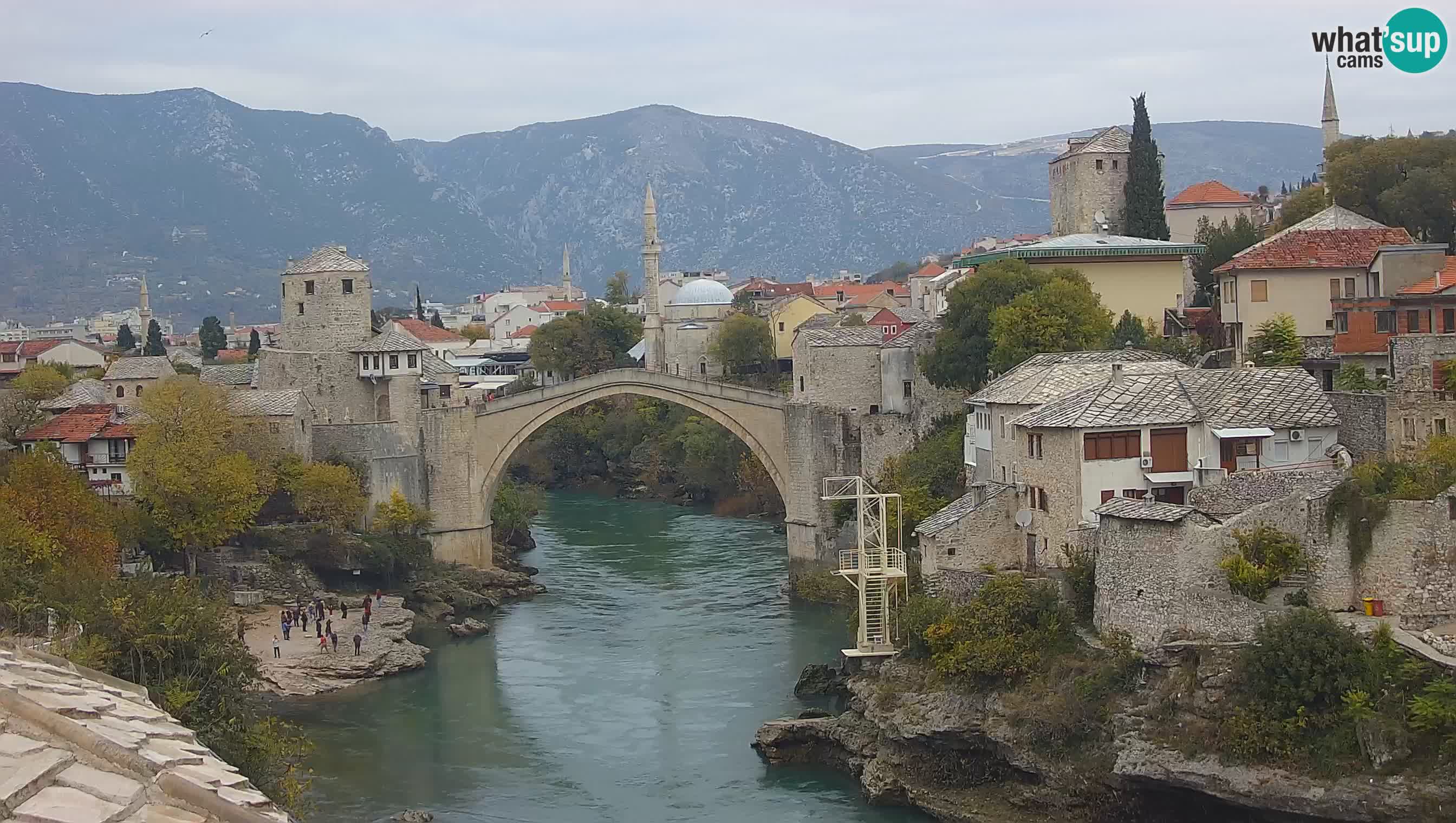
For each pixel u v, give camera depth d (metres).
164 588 74.25
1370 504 66.94
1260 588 66.50
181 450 116.62
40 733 22.97
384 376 144.75
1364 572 67.19
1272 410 81.88
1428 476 69.75
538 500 185.25
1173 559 68.38
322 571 126.38
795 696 93.56
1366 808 57.91
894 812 73.25
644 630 114.75
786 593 126.06
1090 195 159.38
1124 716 66.94
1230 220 186.00
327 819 73.88
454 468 140.62
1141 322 126.69
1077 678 70.75
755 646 107.31
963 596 82.94
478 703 96.00
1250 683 63.53
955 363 124.31
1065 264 133.75
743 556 147.25
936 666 77.31
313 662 101.94
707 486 189.00
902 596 91.38
